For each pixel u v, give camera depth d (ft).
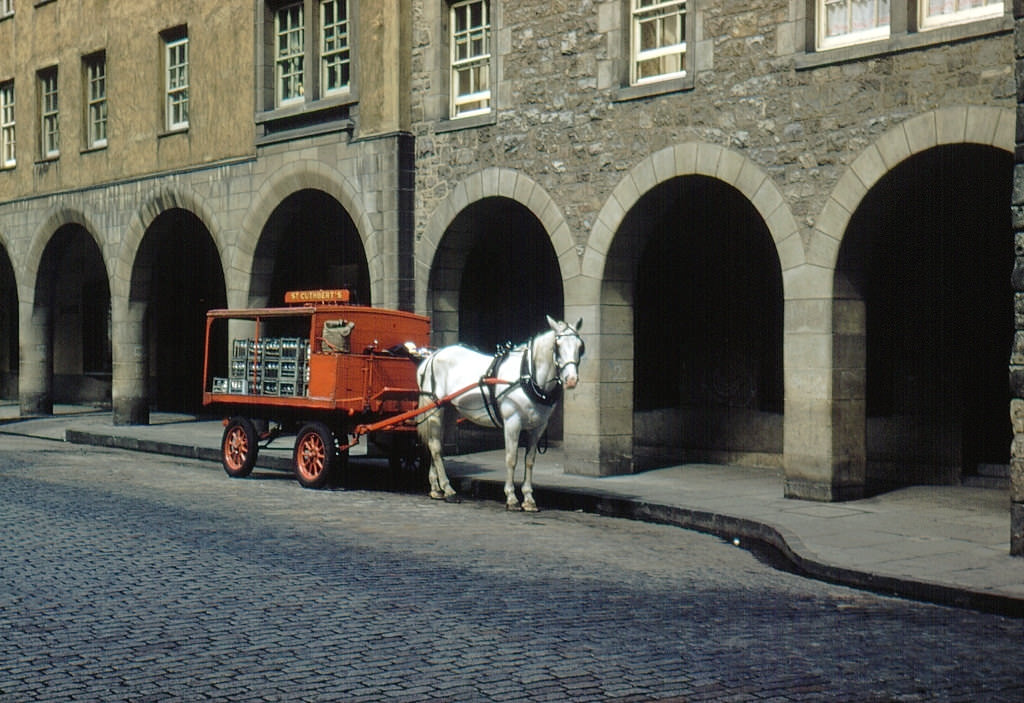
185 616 25.71
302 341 49.01
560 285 61.31
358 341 48.21
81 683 20.85
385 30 59.31
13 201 88.33
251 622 25.14
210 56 70.85
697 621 25.50
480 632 24.27
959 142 39.06
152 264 77.82
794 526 37.01
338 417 48.19
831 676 21.30
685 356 56.59
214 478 51.44
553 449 62.23
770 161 44.55
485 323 63.62
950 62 39.45
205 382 53.31
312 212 70.54
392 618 25.48
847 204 42.14
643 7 49.98
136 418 77.66
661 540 37.17
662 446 57.52
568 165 51.88
